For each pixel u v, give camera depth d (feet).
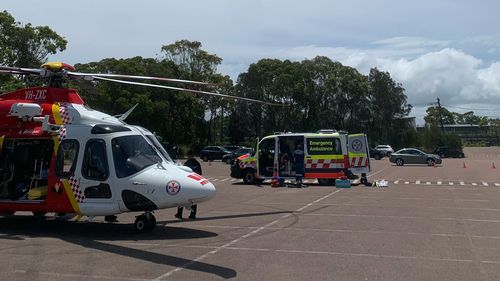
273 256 26.81
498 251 28.30
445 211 45.80
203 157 183.42
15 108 34.37
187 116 200.75
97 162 33.09
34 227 36.37
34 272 23.36
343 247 29.22
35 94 36.01
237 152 160.76
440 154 220.43
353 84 243.40
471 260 26.03
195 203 32.83
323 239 31.73
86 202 33.01
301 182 75.66
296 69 234.38
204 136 233.76
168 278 22.31
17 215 42.93
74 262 25.34
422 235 33.24
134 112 170.09
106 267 24.31
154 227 34.73
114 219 39.04
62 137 34.17
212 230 35.19
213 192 33.17
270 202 53.98
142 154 33.94
